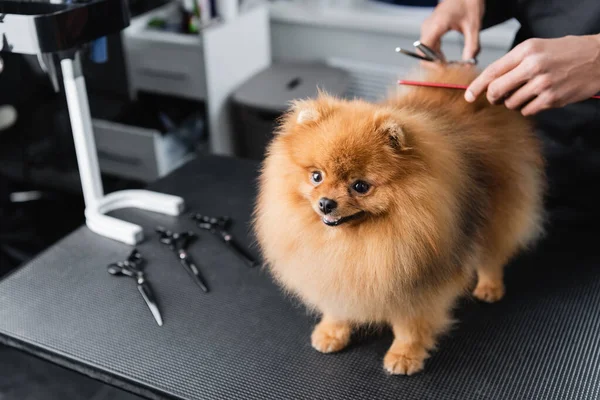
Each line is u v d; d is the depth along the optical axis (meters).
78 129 1.27
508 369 0.91
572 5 1.18
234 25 2.04
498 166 0.94
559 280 1.11
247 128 2.05
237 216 1.34
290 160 0.83
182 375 0.92
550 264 1.16
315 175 0.81
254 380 0.91
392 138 0.79
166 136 2.04
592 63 0.92
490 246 0.96
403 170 0.79
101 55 1.22
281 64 2.19
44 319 1.05
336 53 2.33
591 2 1.15
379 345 0.97
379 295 0.83
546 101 0.92
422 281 0.83
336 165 0.78
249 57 2.17
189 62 2.00
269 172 0.88
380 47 2.23
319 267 0.85
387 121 0.79
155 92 2.17
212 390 0.90
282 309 1.06
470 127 0.95
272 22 2.36
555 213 1.32
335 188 0.79
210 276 1.15
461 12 1.18
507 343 0.96
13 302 1.10
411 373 0.91
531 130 1.04
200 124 2.15
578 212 1.31
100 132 2.06
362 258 0.82
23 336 1.02
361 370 0.92
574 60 0.91
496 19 1.29
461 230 0.85
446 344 0.97
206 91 2.02
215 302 1.08
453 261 0.84
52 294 1.12
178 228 1.31
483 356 0.94
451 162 0.84
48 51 1.02
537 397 0.86
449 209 0.81
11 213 2.12
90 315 1.06
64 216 2.11
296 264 0.87
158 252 1.23
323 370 0.93
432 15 1.23
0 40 1.03
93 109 2.16
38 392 1.62
